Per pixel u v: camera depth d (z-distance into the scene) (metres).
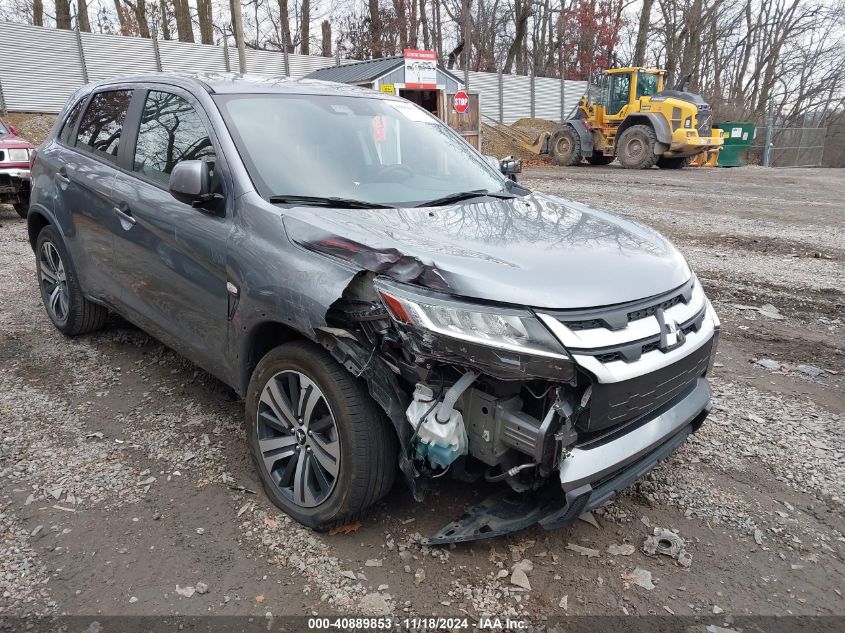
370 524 2.94
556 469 2.47
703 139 20.53
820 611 2.54
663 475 3.40
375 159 3.71
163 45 23.30
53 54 21.12
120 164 4.12
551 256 2.73
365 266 2.57
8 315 5.61
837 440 3.77
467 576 2.66
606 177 17.94
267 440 3.04
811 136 31.20
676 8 41.16
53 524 2.92
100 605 2.47
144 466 3.38
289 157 3.38
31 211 5.08
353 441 2.65
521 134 28.34
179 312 3.59
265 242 2.93
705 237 9.23
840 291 6.59
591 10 39.84
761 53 44.38
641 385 2.53
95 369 4.52
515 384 2.48
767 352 5.06
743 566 2.77
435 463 2.51
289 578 2.63
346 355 2.61
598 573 2.70
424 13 38.56
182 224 3.41
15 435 3.63
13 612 2.43
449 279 2.44
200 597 2.53
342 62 25.61
